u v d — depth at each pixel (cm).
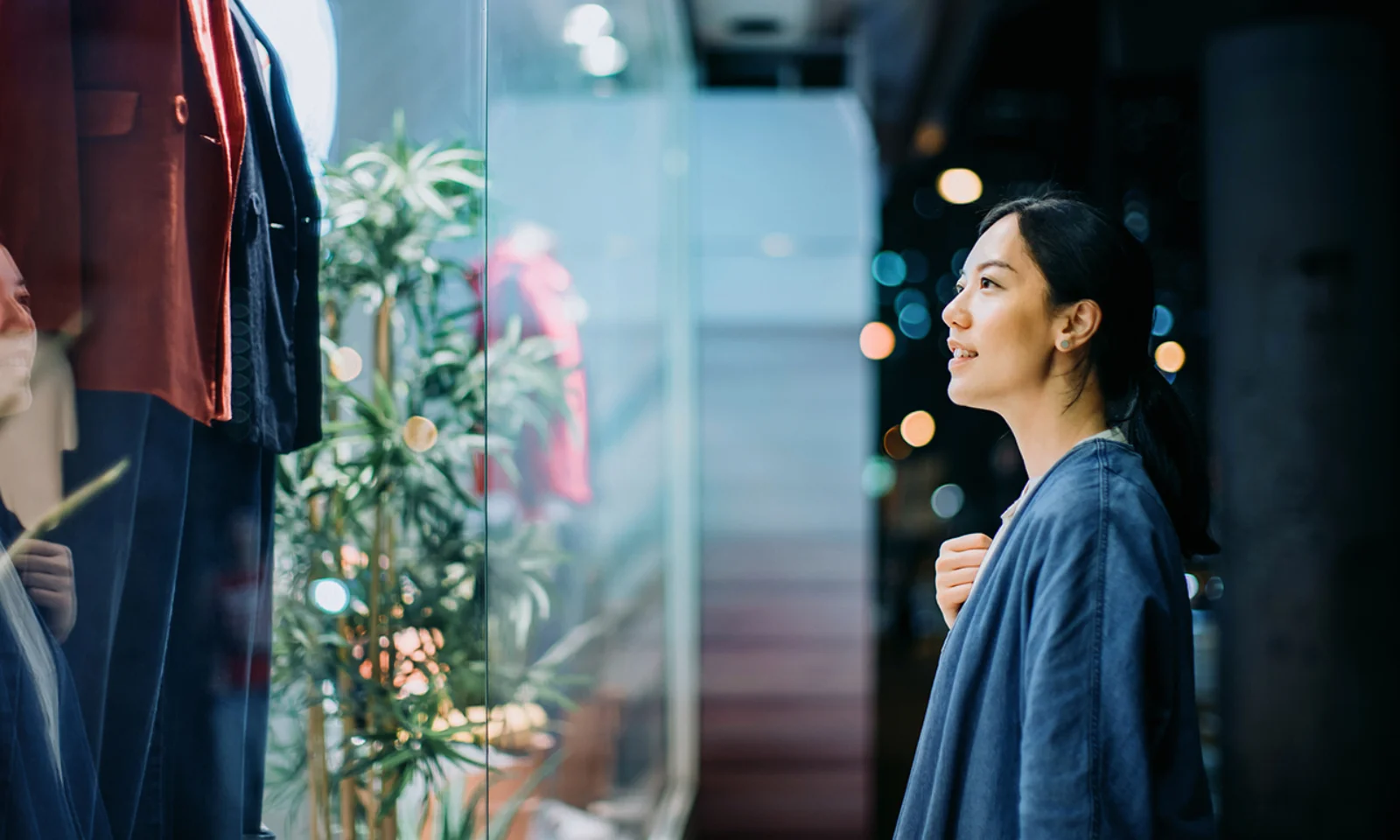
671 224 446
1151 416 115
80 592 135
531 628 225
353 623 169
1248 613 400
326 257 172
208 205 141
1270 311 392
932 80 484
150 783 146
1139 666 100
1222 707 411
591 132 304
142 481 141
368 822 169
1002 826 104
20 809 125
